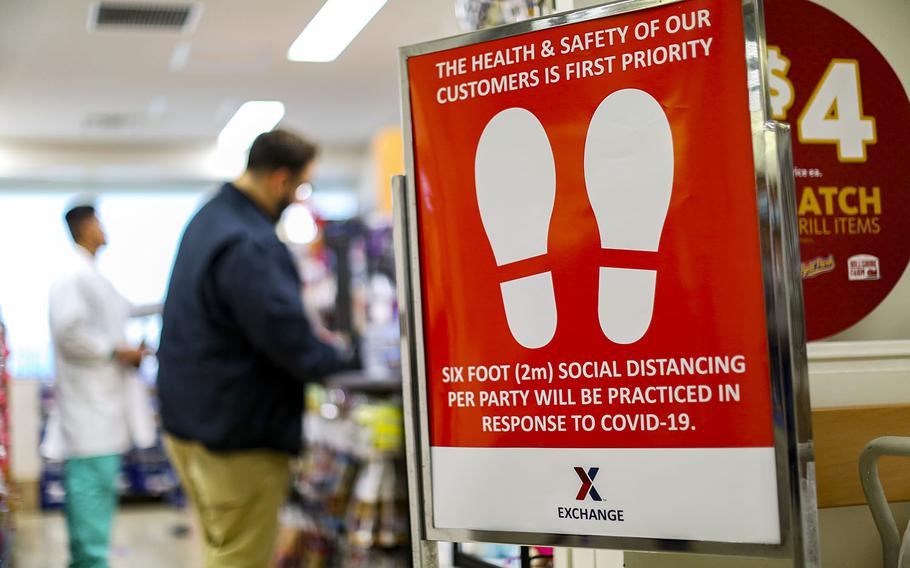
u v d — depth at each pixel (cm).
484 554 191
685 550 114
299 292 270
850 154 176
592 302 120
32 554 553
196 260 264
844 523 166
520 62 125
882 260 177
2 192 1027
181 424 262
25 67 717
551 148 123
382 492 370
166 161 1016
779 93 173
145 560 513
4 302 1012
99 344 420
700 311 114
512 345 124
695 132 115
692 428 114
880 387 170
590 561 161
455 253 128
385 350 439
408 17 644
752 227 112
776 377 109
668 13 117
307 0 598
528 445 123
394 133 652
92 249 440
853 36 178
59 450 420
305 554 443
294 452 273
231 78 779
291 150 278
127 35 651
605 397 119
